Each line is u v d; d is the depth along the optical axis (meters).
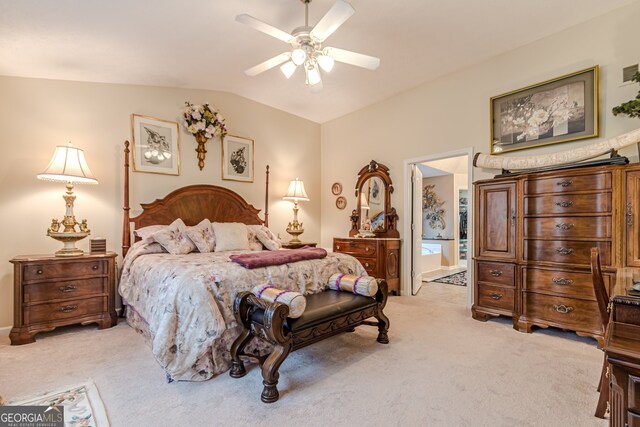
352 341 2.70
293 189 4.91
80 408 1.69
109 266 3.08
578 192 2.73
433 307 3.84
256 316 2.01
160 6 2.30
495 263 3.22
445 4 2.63
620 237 2.50
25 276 2.65
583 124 2.98
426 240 7.74
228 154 4.46
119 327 3.06
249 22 2.09
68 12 2.26
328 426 1.56
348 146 5.35
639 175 2.43
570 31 3.05
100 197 3.42
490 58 3.62
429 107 4.22
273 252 2.85
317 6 2.47
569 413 1.67
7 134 2.97
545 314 2.86
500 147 3.54
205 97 4.24
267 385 1.77
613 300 1.09
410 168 4.55
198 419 1.61
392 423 1.58
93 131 3.40
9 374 2.07
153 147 3.79
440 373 2.11
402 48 3.34
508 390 1.89
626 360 0.82
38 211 3.10
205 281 2.10
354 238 4.58
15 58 2.76
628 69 2.75
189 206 4.00
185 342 1.97
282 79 3.96
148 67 3.30
